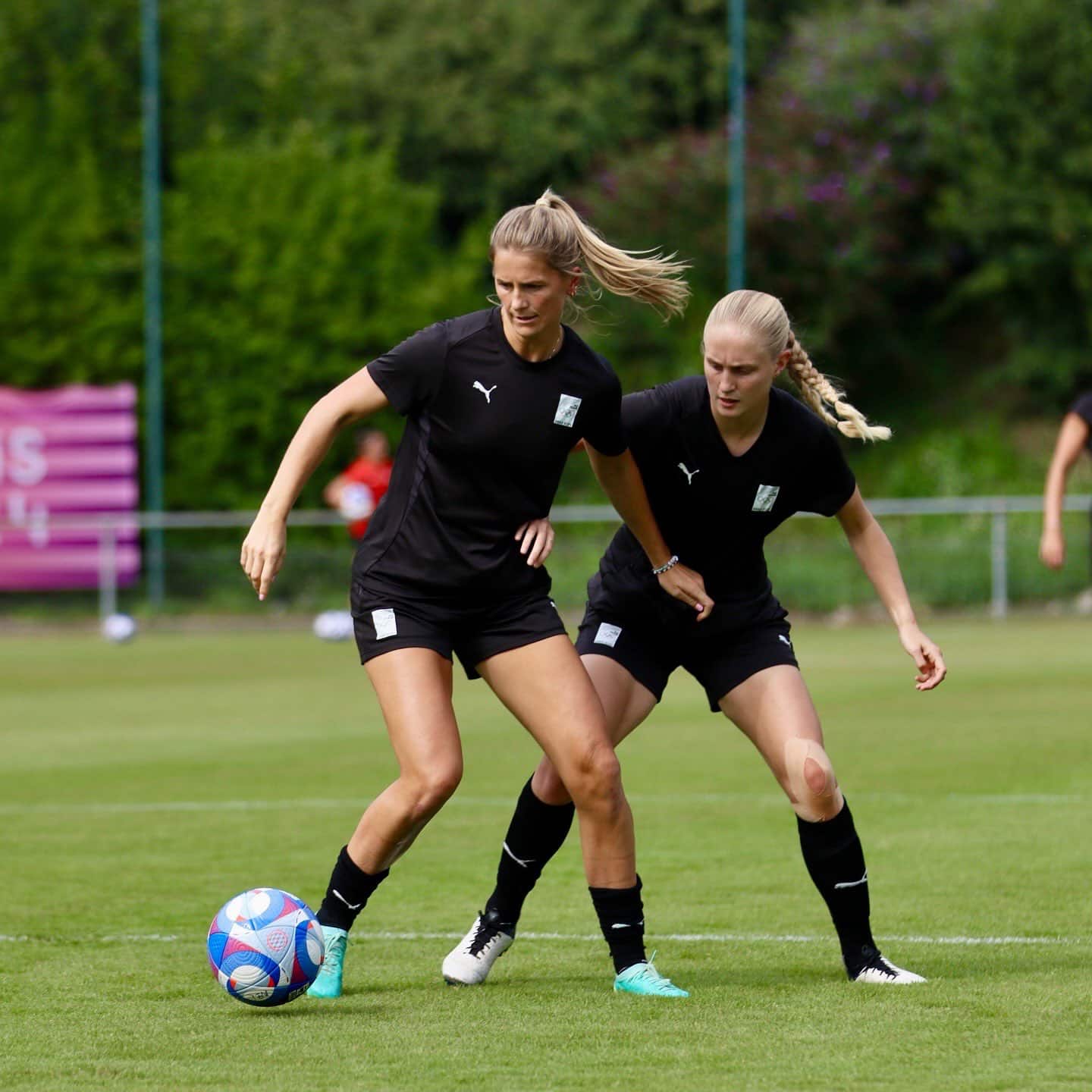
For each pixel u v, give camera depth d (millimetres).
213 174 98375
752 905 21391
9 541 86500
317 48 121938
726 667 17672
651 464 17438
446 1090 12938
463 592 16578
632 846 16688
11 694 53000
